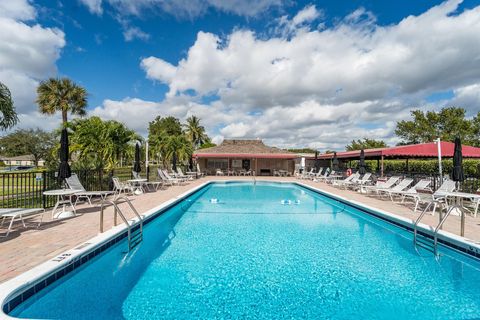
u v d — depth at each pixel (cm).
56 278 462
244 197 1798
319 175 2877
